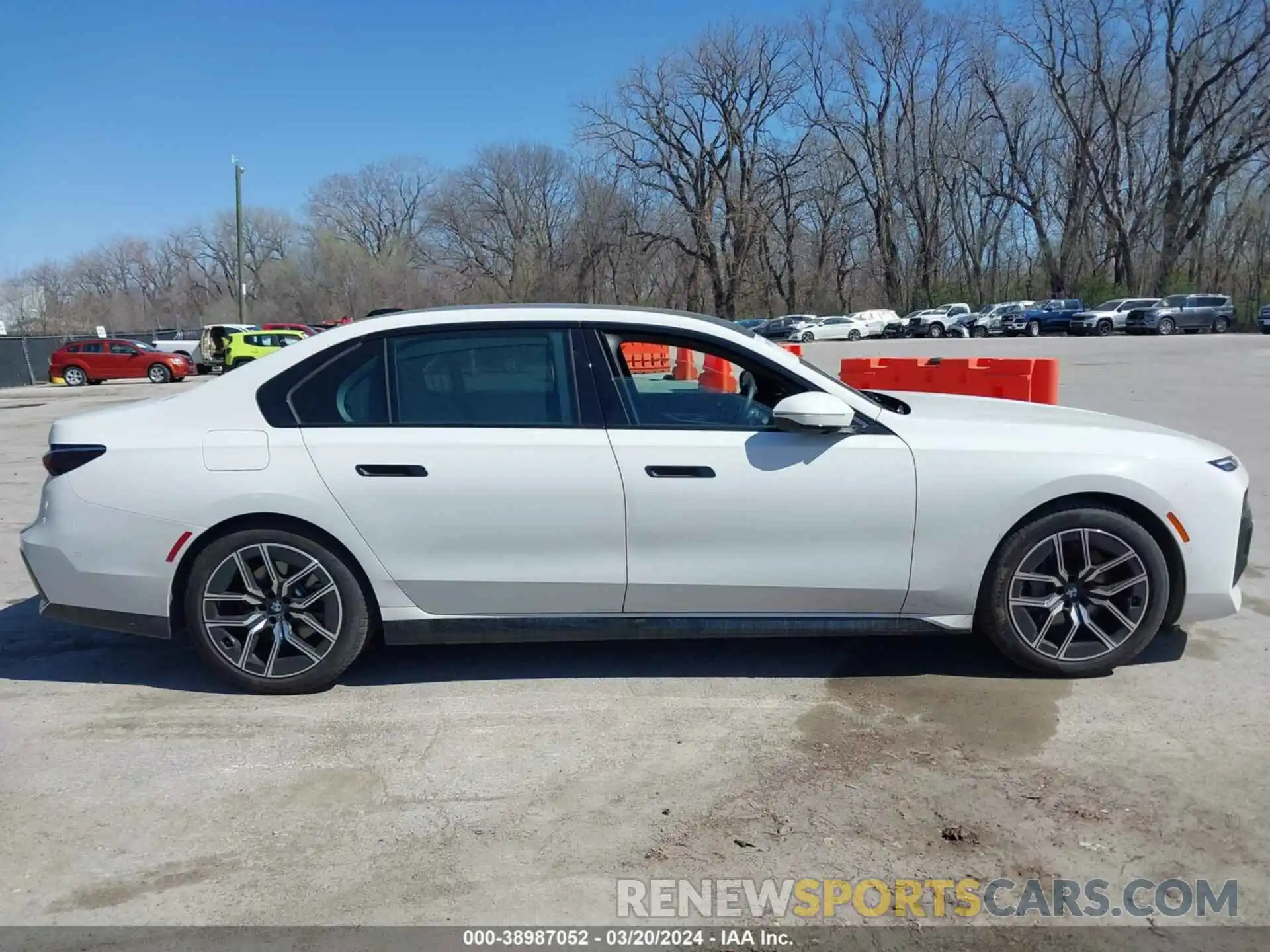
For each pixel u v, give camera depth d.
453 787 3.25
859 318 55.47
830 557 3.83
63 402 23.09
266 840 2.96
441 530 3.81
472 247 63.16
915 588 3.86
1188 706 3.74
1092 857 2.80
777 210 61.88
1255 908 2.57
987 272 63.03
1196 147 49.69
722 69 55.53
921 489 3.79
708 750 3.47
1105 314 44.53
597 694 3.97
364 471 3.79
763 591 3.87
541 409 3.86
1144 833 2.90
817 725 3.65
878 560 3.83
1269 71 46.16
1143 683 3.97
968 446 3.82
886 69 59.12
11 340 31.66
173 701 3.98
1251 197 49.09
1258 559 5.84
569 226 59.34
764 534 3.81
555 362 3.90
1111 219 54.06
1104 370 21.27
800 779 3.26
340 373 3.90
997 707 3.77
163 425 3.89
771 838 2.92
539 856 2.85
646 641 4.58
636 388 3.89
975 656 4.30
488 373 3.90
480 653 4.45
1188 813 3.00
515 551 3.83
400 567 3.84
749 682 4.07
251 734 3.66
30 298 76.12
